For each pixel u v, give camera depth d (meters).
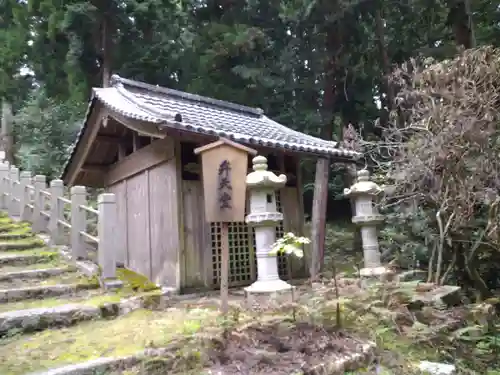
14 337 3.23
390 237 6.76
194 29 13.20
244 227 5.94
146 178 5.95
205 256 5.40
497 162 4.68
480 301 5.09
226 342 2.89
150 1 11.41
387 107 12.45
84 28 10.94
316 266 6.96
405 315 3.98
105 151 7.13
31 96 13.59
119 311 3.92
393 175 5.57
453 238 5.53
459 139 4.73
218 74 12.07
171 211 5.30
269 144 5.27
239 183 3.58
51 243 5.94
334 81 12.29
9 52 12.88
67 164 7.16
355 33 11.84
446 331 3.91
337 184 13.16
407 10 11.73
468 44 9.74
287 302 3.65
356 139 6.81
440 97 5.21
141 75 12.30
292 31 12.56
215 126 5.52
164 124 4.44
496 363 3.84
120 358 2.66
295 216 6.64
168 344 2.85
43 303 3.91
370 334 3.44
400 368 3.09
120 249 6.51
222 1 12.88
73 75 11.44
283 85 12.24
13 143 13.45
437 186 5.02
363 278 4.74
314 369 2.65
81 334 3.27
